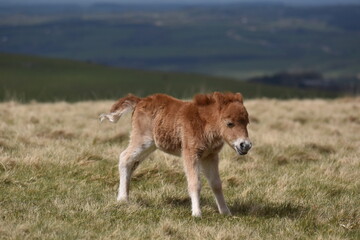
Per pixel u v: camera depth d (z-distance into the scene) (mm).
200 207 10492
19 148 13766
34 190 10656
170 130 10367
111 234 8562
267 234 9109
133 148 10836
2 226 8461
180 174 12391
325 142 16547
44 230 8578
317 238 8938
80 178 11859
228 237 8648
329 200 11273
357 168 13836
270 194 11289
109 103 25203
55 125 18141
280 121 20891
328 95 88000
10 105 24312
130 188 11617
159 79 105188
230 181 12234
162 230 8828
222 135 9797
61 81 96938
